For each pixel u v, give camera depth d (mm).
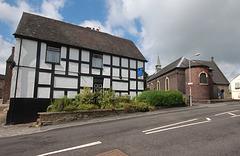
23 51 9773
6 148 4453
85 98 10305
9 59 19500
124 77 14000
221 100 19219
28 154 3924
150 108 11773
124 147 4125
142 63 15445
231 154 3541
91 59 12445
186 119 7848
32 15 12148
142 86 14977
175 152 3697
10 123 8828
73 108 9000
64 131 6422
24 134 6309
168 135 5098
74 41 12055
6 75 19031
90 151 3938
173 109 12445
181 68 22391
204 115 8922
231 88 30422
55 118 8297
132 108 10977
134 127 6449
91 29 15820
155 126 6477
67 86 11070
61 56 11094
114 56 13742
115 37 16938
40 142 4953
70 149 4148
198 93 19438
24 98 9500
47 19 12773
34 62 10055
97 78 12680
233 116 8320
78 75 11648
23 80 9594
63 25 13398
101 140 4832
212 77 23547
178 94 14047
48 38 10672
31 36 9992
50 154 3850
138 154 3633
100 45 13656
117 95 12078
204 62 28703
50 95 10344
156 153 3662
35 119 9641
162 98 12836
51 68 10609
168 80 25484
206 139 4605
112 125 7098
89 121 8430
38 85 10023
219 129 5715
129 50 15727
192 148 3926
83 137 5285
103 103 10453
